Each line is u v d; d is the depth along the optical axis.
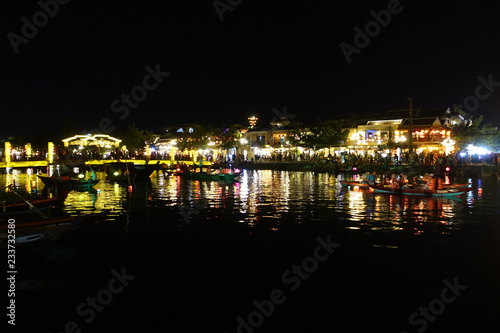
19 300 8.96
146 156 68.44
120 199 25.41
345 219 17.41
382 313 8.32
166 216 18.61
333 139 58.59
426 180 27.03
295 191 28.94
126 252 12.44
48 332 7.69
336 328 7.77
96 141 65.75
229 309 8.55
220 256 12.02
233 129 74.44
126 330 7.75
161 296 9.18
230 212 19.59
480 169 41.12
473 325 7.79
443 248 12.59
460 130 49.97
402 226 15.81
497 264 11.04
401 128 57.41
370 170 46.28
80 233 14.46
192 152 75.69
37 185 35.38
